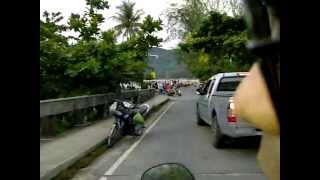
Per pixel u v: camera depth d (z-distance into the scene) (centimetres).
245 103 84
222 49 2208
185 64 5297
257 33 83
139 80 2314
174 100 4381
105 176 924
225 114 1111
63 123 1686
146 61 2541
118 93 2325
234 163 1003
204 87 1602
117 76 2136
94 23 2292
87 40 2284
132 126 1414
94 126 1767
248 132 1063
